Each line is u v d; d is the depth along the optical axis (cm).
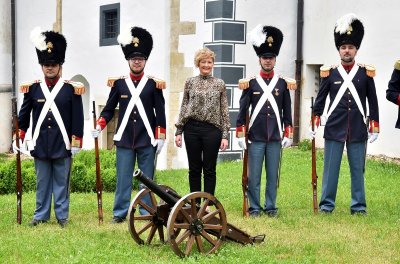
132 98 923
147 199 919
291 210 995
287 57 1566
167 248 754
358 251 758
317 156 1452
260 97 952
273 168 957
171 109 1497
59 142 893
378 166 1355
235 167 1372
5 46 2098
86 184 1212
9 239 801
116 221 920
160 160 1504
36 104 895
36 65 2011
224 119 898
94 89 1756
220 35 1437
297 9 1558
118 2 1653
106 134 1767
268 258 712
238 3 1452
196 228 727
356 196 966
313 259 718
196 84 895
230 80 1445
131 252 735
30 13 2019
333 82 959
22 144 903
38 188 905
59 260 709
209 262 697
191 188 906
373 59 1473
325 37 1559
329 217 937
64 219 895
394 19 1430
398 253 754
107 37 1719
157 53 1519
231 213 972
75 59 1822
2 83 2098
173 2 1494
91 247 757
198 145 895
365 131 955
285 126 962
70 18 1839
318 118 967
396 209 1001
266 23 1503
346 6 1520
